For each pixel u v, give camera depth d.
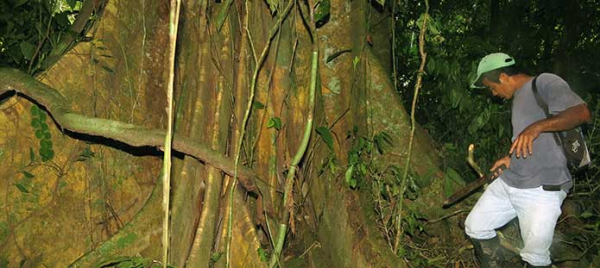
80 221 3.56
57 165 3.51
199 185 3.47
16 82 3.14
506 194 3.53
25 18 4.41
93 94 3.63
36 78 3.47
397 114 4.49
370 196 3.96
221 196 3.52
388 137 4.23
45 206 3.46
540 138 3.29
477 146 5.54
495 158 5.35
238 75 3.86
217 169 3.46
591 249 4.40
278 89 4.07
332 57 4.19
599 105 5.18
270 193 3.96
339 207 3.87
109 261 3.04
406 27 8.69
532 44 9.31
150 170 3.85
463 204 4.36
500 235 3.88
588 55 9.18
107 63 3.72
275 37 4.09
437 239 4.34
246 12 3.71
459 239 4.34
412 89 7.98
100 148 3.67
